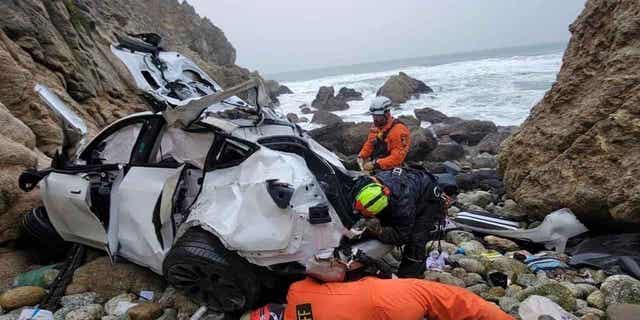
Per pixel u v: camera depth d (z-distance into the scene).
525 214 6.44
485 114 21.27
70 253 4.84
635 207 4.86
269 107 5.20
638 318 3.58
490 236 5.69
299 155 4.50
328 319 2.97
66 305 4.04
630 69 5.54
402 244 3.96
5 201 4.98
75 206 4.43
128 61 6.27
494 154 13.75
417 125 16.89
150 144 4.53
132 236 4.26
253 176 3.84
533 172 6.29
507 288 4.36
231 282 3.69
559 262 4.83
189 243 3.74
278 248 3.54
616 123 5.28
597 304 4.00
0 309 4.08
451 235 5.74
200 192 4.07
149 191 4.19
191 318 3.79
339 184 4.36
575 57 6.64
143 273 4.41
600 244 5.04
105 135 5.07
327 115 22.38
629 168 5.05
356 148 13.83
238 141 4.17
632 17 5.71
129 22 25.05
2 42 8.55
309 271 3.22
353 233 3.83
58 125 7.62
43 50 9.82
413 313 2.92
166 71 6.73
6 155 5.15
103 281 4.31
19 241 5.09
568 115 6.22
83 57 11.24
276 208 3.59
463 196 7.59
